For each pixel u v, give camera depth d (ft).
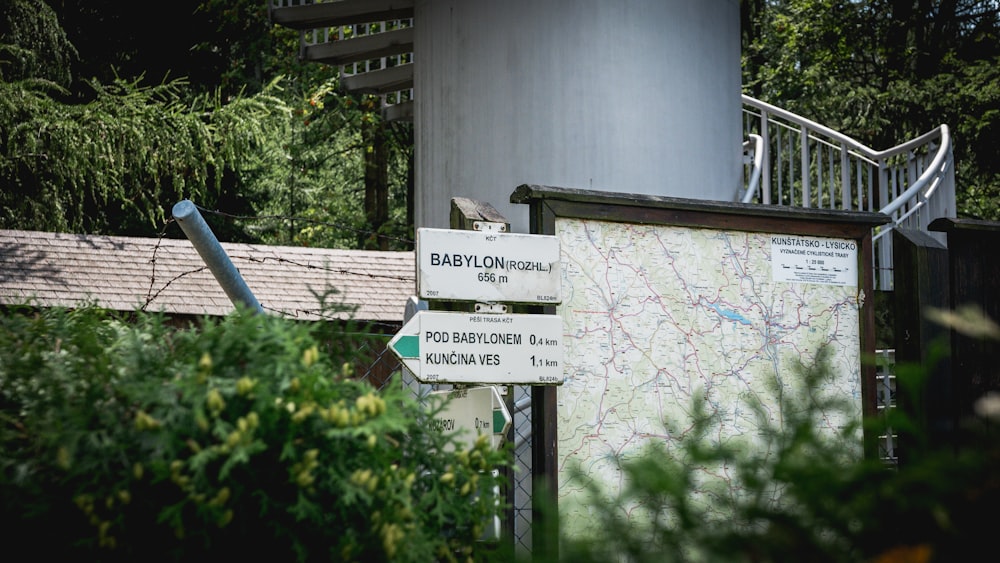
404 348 15.26
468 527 11.31
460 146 28.78
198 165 51.93
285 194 90.17
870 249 19.29
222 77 71.41
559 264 16.35
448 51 29.25
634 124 27.66
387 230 83.15
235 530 9.71
